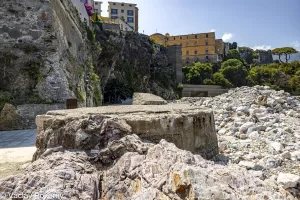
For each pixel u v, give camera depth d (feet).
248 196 8.18
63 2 47.39
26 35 35.35
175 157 9.75
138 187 9.77
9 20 35.19
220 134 31.17
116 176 10.88
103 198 10.28
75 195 9.20
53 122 13.94
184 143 15.43
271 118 37.83
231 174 9.12
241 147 23.86
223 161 18.31
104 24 163.22
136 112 16.26
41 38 35.68
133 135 12.95
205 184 7.86
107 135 13.12
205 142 17.63
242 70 236.84
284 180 15.24
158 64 220.84
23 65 34.27
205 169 8.98
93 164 12.09
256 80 222.28
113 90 149.59
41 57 35.17
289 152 20.99
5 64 33.73
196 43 315.78
